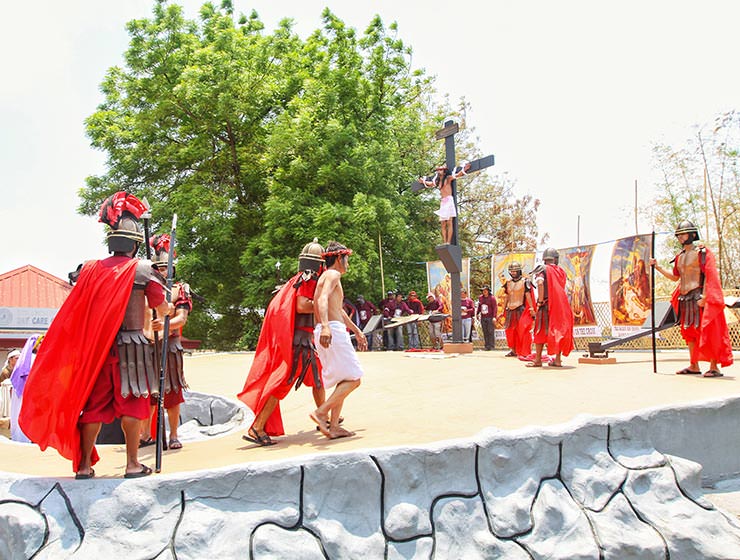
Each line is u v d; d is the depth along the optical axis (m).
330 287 5.55
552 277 9.74
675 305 8.42
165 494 3.96
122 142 23.44
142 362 4.27
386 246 22.27
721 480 5.98
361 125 22.09
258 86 22.06
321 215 19.08
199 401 9.56
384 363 11.63
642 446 5.53
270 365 5.76
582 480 5.06
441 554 4.35
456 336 13.16
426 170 25.73
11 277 21.67
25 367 8.17
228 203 21.61
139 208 4.67
